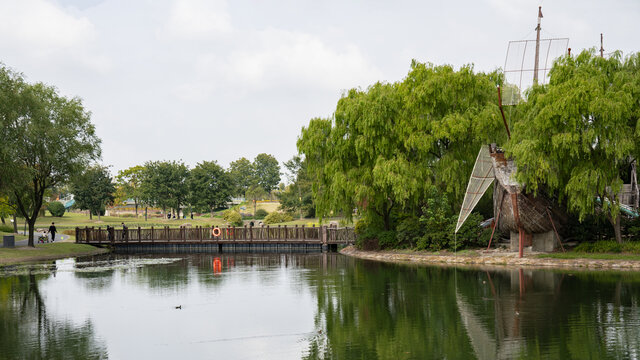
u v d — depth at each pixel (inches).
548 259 1058.7
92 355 511.2
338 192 1365.7
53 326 636.1
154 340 564.4
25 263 1418.6
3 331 613.6
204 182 4298.7
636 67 1042.1
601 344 500.7
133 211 4948.3
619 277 869.8
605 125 948.6
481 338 537.6
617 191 995.9
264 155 6860.2
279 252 1768.0
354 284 917.2
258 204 4857.3
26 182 1497.3
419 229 1349.7
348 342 541.0
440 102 1277.1
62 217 3777.1
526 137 1047.0
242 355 504.4
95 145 1708.9
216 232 1839.3
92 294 864.9
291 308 721.0
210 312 703.7
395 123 1314.0
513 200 1083.9
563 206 1128.2
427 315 650.8
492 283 868.0
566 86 984.9
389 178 1240.2
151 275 1107.9
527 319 608.1
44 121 1535.4
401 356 487.2
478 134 1223.5
